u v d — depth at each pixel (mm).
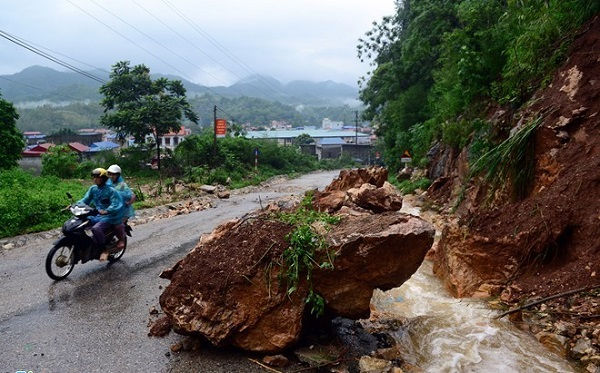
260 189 26672
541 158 7062
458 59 13977
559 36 9062
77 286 6574
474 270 6086
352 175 7543
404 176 21797
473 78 12258
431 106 21500
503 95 10547
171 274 5059
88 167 27922
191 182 25453
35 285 6652
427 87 25266
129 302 5840
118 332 4863
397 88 27656
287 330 4180
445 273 6617
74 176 26422
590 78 7348
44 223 11547
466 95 13125
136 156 30750
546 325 4555
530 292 5258
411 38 23609
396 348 4297
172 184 20953
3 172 18141
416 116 25516
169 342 4582
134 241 10016
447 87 16188
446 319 5043
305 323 4508
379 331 4840
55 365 4152
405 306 5711
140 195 18016
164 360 4203
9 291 6406
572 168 6301
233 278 4258
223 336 4152
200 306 4293
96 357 4285
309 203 5898
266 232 4574
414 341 4555
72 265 7164
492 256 5977
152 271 7383
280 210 5793
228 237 4773
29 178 18344
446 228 6906
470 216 6719
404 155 22172
